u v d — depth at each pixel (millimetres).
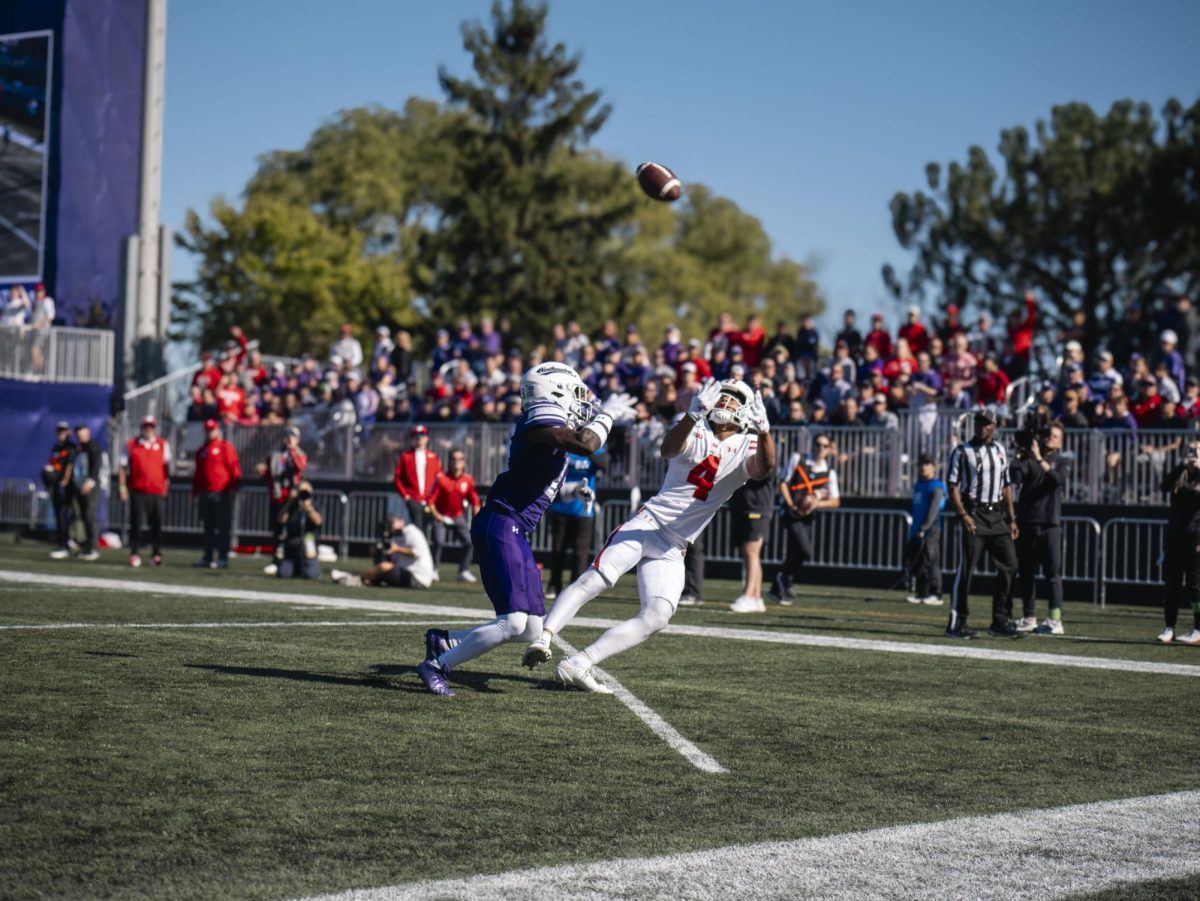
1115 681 18578
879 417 41781
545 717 14180
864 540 41188
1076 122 79812
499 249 100125
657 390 45688
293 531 36562
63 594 27625
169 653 18141
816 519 42031
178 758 11648
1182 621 30188
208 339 107750
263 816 9891
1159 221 75438
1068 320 79312
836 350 45031
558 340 53562
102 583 31422
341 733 12914
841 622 26922
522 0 100812
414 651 19016
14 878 8312
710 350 48344
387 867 8742
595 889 8391
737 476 15859
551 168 104188
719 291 133375
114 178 64000
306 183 122438
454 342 58062
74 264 63219
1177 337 49656
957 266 81688
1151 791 11742
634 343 50719
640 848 9391
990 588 40250
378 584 34125
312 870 8641
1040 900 8539
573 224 101188
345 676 16406
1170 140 77562
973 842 9875
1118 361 50219
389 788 10844
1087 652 22359
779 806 10773
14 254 63719
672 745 12961
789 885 8648
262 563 45375
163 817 9773
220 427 55312
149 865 8648
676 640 22156
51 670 16297
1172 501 24969
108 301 63781
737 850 9422
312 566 36531
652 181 16734
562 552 31375
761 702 15727
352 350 57625
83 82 63438
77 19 63344
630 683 16875
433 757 12016
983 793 11484
